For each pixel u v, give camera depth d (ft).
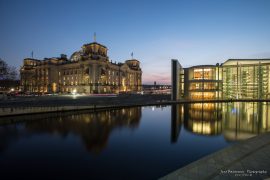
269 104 183.73
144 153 50.34
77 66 301.43
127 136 69.21
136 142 61.26
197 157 46.96
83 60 290.56
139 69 416.67
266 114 123.03
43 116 110.11
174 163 43.09
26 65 389.60
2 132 75.25
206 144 58.34
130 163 43.09
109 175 37.19
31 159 46.34
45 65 334.65
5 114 99.76
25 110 107.34
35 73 358.02
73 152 51.24
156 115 120.47
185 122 97.45
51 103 130.72
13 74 242.17
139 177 36.11
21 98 147.33
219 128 82.58
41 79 343.46
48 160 45.57
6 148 55.11
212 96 223.92
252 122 96.22
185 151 51.65
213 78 228.84
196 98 229.45
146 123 94.99
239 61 243.19
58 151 52.31
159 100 206.69
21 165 42.50
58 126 86.53
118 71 336.29
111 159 45.93
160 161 44.50
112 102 165.89
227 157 35.55
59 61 344.90
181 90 244.63
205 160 34.32
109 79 307.37
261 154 36.94
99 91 274.57
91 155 49.14
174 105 177.78
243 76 241.76
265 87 231.91
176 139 64.59
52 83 328.70
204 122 97.45
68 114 119.75
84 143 60.39
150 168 40.42
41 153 50.88
